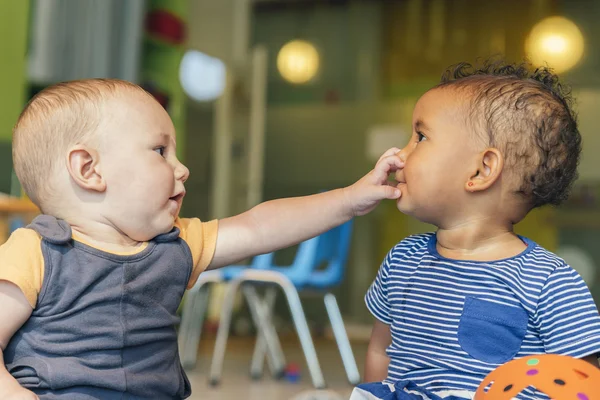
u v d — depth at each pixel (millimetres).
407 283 1103
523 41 5680
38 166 968
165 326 974
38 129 965
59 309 897
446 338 1039
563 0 5578
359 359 3955
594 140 5375
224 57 6090
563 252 5367
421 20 5980
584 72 5500
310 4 6242
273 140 6297
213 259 1066
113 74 3957
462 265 1062
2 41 3502
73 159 947
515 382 834
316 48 6234
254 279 2920
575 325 982
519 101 1060
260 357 3170
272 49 6316
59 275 902
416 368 1059
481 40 5801
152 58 4578
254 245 1085
